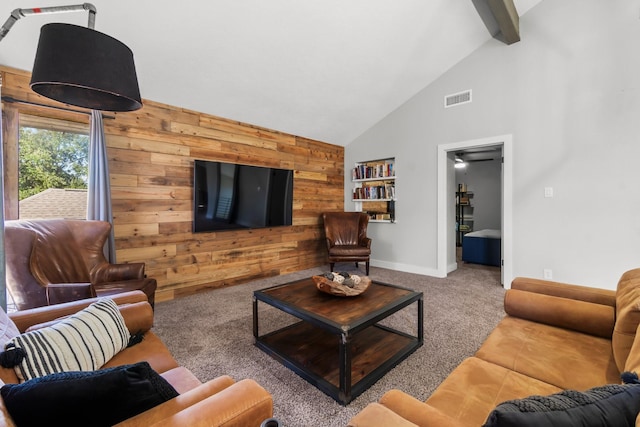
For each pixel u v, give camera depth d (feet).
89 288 6.46
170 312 9.71
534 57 11.48
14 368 3.20
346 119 15.61
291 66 10.88
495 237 16.98
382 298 6.89
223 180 12.49
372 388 5.65
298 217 16.02
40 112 8.57
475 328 8.27
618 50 9.91
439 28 11.17
